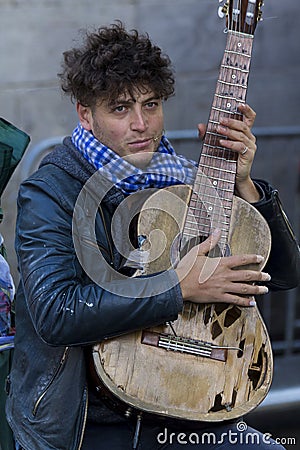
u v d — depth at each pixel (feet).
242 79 17.99
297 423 31.07
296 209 37.68
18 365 17.72
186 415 17.02
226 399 17.43
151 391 17.04
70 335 16.25
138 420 17.43
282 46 39.50
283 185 37.93
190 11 37.52
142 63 17.28
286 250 18.89
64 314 16.20
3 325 19.49
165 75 17.83
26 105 35.58
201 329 17.51
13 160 19.30
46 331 16.35
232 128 17.75
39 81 35.58
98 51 17.38
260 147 37.70
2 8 34.63
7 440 18.76
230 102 17.94
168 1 37.06
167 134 33.14
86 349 17.21
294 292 33.86
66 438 17.07
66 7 35.45
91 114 17.79
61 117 36.06
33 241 16.84
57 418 17.04
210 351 17.48
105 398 17.62
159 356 17.20
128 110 17.53
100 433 18.08
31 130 35.81
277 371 32.91
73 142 18.01
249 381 17.66
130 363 17.03
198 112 38.42
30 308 16.61
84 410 17.11
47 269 16.55
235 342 17.65
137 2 36.63
